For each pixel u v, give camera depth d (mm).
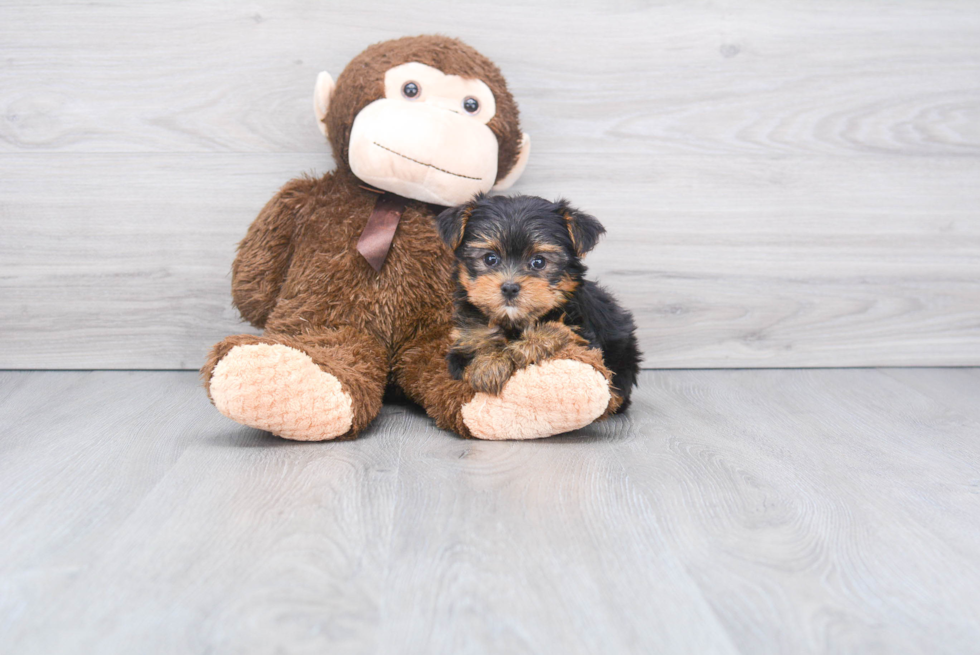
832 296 2426
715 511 1344
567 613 1007
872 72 2318
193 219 2281
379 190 1990
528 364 1651
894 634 975
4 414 1888
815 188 2363
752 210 2361
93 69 2188
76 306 2311
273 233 2000
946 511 1363
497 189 2166
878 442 1755
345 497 1376
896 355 2459
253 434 1755
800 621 998
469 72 1924
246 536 1217
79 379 2252
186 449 1639
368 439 1729
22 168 2223
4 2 2139
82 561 1132
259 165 2266
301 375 1610
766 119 2322
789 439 1769
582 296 1801
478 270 1699
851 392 2201
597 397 1637
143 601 1023
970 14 2309
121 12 2162
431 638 947
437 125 1834
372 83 1885
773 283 2408
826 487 1469
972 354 2455
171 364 2365
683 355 2439
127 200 2260
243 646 926
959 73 2338
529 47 2246
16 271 2275
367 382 1745
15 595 1036
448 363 1735
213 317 2338
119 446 1653
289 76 2225
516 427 1700
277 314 1948
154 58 2193
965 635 975
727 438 1771
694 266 2383
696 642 947
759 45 2281
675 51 2270
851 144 2352
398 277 1914
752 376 2377
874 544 1226
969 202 2402
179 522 1267
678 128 2311
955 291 2441
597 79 2271
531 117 2279
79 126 2213
